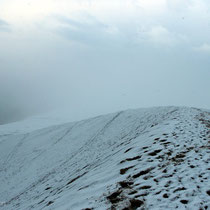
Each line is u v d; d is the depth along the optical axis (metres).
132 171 8.63
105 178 8.92
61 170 20.84
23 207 13.31
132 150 11.76
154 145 11.41
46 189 15.68
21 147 38.28
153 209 5.84
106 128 32.84
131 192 6.93
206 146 10.62
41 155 31.11
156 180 7.46
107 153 18.11
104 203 6.74
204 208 5.65
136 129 25.23
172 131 13.66
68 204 7.65
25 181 22.58
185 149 10.25
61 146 32.25
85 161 20.11
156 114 28.78
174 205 5.89
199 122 16.75
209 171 7.71
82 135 33.97
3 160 34.06
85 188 8.66
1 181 25.81
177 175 7.63
